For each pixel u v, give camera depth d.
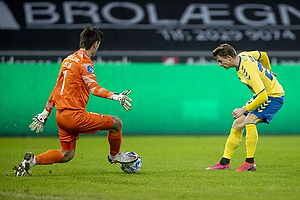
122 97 17.42
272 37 53.91
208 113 52.88
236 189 15.68
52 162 18.66
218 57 20.42
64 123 18.09
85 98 18.33
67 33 52.88
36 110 51.06
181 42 53.53
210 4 55.25
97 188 15.73
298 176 18.91
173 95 52.84
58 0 53.97
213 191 15.27
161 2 55.00
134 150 32.28
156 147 34.88
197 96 52.91
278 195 14.62
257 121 21.02
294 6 55.53
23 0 53.72
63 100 18.05
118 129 18.83
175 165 23.09
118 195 14.50
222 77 53.06
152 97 52.62
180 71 53.06
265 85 20.88
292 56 53.34
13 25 52.53
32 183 16.69
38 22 52.94
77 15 53.56
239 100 53.00
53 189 15.49
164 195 14.52
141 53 52.94
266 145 36.94
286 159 26.30
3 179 17.58
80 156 27.78
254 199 13.98
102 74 52.38
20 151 30.66
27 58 51.75
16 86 51.12
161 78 52.88
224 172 20.14
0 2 53.12
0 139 43.34
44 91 51.50
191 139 44.03
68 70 18.06
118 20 53.78
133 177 18.42
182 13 54.69
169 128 52.59
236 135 21.27
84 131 18.28
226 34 53.94
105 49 52.66
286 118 52.78
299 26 54.53
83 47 18.59
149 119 52.38
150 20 54.16
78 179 17.77
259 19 54.69
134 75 52.66
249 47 53.53
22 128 50.59
